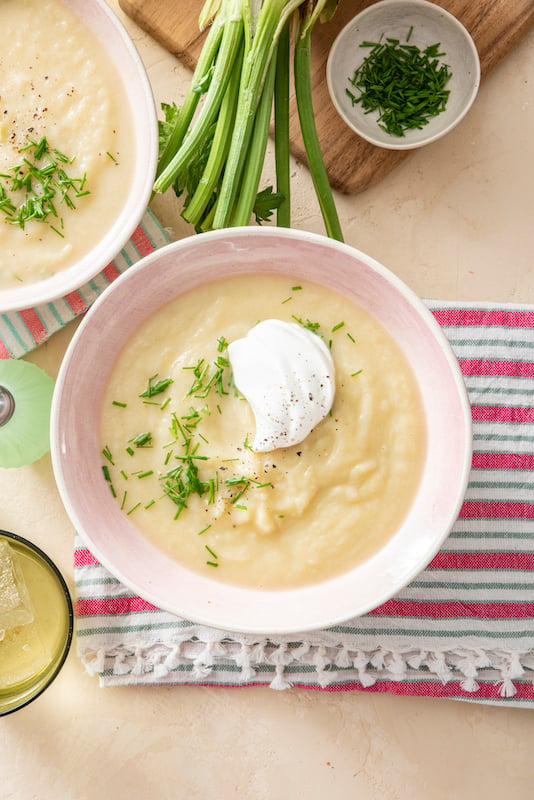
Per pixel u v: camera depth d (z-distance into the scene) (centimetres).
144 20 67
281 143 63
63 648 62
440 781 66
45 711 66
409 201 69
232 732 66
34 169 63
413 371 59
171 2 67
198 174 65
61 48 63
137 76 62
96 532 57
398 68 67
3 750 66
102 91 63
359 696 67
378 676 65
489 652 65
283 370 58
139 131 63
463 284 69
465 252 69
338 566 59
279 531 59
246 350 58
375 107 68
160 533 59
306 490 59
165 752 66
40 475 67
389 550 59
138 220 61
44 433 66
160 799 66
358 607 57
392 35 68
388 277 57
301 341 58
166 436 59
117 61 63
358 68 68
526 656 65
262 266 59
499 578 65
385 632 65
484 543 65
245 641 64
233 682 65
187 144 62
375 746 66
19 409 65
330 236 64
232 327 60
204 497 59
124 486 59
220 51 61
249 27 60
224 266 59
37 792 66
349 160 67
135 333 60
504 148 69
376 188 69
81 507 57
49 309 66
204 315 60
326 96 68
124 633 65
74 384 58
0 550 63
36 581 65
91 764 66
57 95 63
